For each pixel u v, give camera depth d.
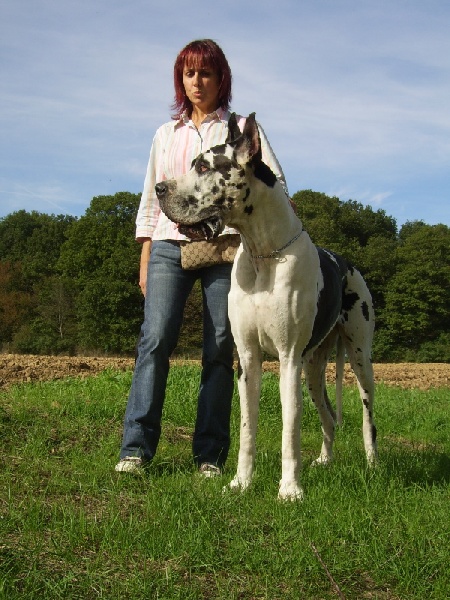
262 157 4.48
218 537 3.32
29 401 6.57
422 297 43.12
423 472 4.91
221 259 4.58
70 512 3.44
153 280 4.67
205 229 4.07
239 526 3.46
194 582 2.93
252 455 4.27
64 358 15.13
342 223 54.59
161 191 4.08
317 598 2.91
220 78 4.68
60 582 2.77
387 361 43.06
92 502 3.86
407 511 3.83
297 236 4.12
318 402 5.32
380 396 11.05
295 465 4.09
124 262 41.91
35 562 2.89
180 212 4.03
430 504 3.99
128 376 9.01
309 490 4.16
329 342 5.35
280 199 4.05
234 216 4.04
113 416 6.34
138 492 4.09
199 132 4.67
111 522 3.38
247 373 4.27
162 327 4.59
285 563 3.09
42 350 40.03
